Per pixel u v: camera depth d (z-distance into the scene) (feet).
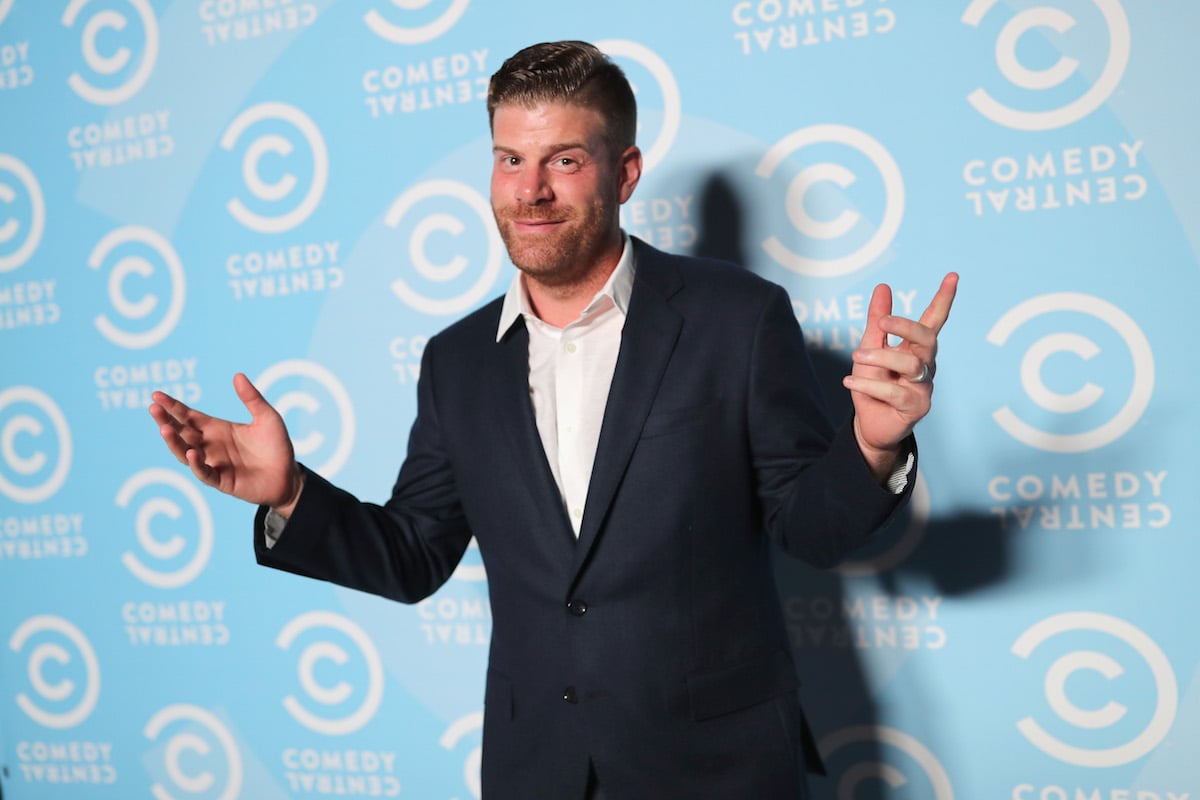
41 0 6.42
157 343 6.31
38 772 6.75
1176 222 4.77
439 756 5.97
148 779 6.52
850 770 5.36
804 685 5.41
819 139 5.20
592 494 4.02
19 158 6.51
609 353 4.27
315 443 6.07
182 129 6.20
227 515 6.27
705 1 5.32
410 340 5.88
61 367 6.51
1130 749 4.94
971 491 5.11
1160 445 4.83
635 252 4.43
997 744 5.13
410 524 4.68
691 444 4.05
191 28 6.16
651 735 3.97
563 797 4.05
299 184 6.01
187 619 6.38
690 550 4.04
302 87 5.98
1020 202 4.96
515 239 4.10
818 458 4.06
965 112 5.00
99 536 6.52
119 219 6.34
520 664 4.19
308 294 6.03
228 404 6.21
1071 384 4.94
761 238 5.30
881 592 5.27
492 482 4.27
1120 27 4.80
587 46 4.22
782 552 5.42
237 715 6.31
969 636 5.15
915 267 5.10
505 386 4.29
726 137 5.32
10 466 6.66
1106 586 4.94
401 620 6.00
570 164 4.06
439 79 5.75
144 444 6.38
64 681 6.66
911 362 3.30
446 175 5.76
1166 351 4.81
